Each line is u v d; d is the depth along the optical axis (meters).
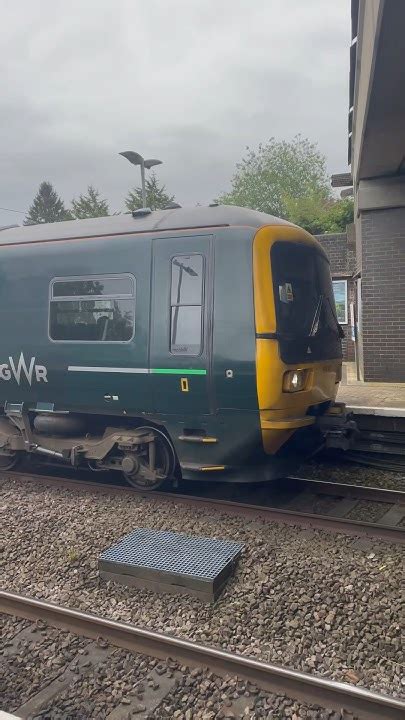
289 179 49.16
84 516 5.72
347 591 4.14
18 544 5.11
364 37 6.95
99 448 6.43
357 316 12.60
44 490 6.60
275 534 5.23
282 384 5.57
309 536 5.18
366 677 3.25
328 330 6.69
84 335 6.32
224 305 5.58
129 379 6.06
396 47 5.68
